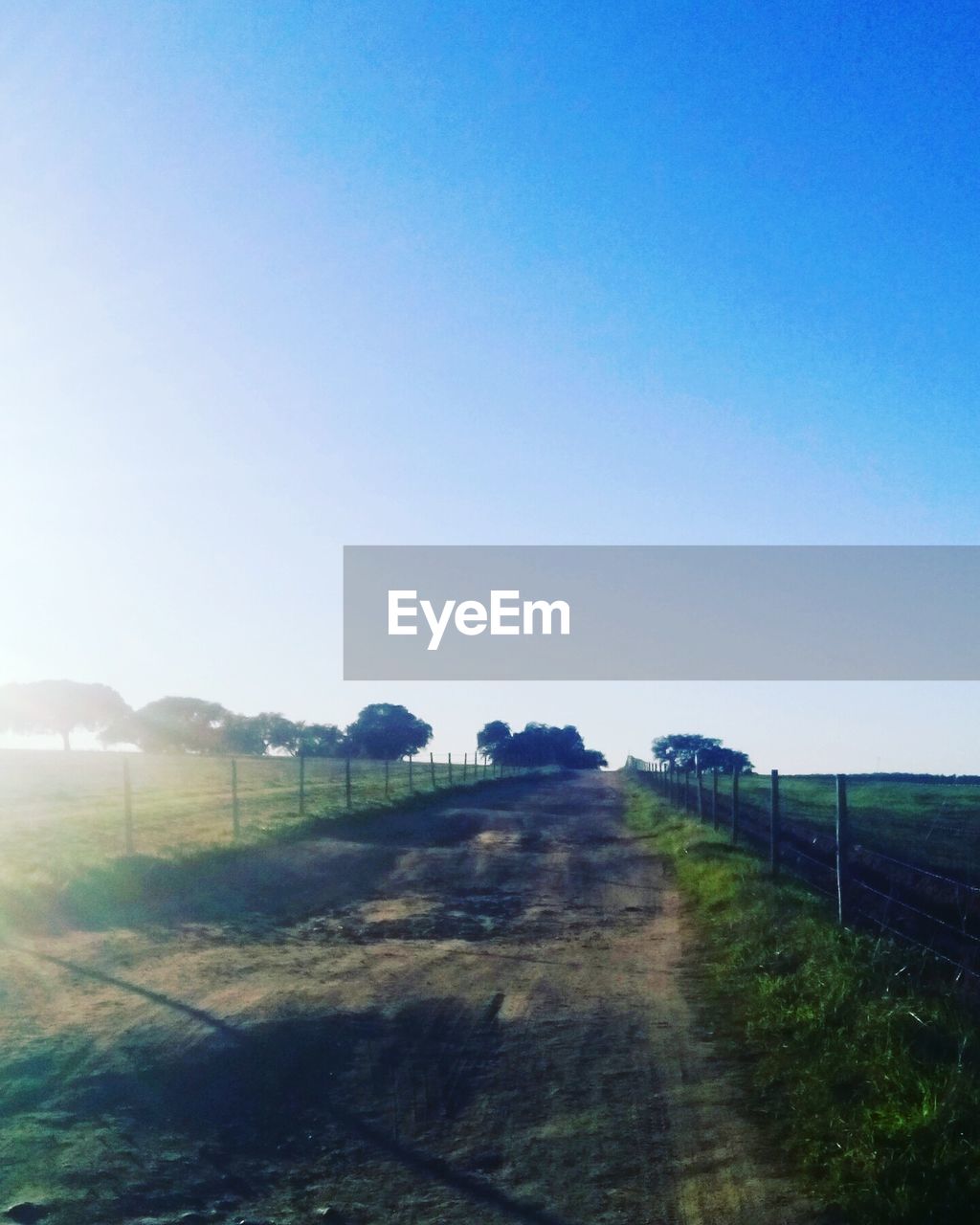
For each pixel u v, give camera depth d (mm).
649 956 15289
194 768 73625
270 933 16469
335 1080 9648
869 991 10742
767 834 26953
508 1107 9109
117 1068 9469
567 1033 11227
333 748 130875
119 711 133000
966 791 42625
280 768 75250
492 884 23031
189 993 12133
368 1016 11539
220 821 31875
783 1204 7223
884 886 16797
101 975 12914
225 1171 7727
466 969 14258
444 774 69125
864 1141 7625
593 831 36500
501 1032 11250
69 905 17484
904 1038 9242
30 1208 6887
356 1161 8016
